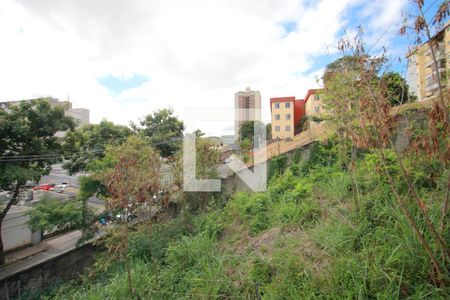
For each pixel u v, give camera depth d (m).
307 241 3.12
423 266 1.98
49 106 8.24
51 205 7.75
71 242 10.91
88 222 7.80
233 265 3.38
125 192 3.64
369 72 2.25
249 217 5.04
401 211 2.51
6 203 9.35
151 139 10.83
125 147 6.31
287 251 3.00
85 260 8.34
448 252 1.80
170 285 3.46
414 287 1.91
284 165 7.18
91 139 10.32
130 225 4.55
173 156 7.32
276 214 4.38
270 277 2.83
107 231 4.82
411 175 2.76
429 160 2.21
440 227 1.99
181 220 6.03
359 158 4.51
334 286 2.18
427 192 2.66
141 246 4.85
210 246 4.22
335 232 2.93
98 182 6.99
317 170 5.95
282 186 5.75
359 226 2.83
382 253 2.23
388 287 1.93
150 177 4.10
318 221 3.60
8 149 7.77
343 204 3.67
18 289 6.84
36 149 7.98
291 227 3.82
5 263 9.08
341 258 2.42
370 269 2.17
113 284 3.74
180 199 6.65
